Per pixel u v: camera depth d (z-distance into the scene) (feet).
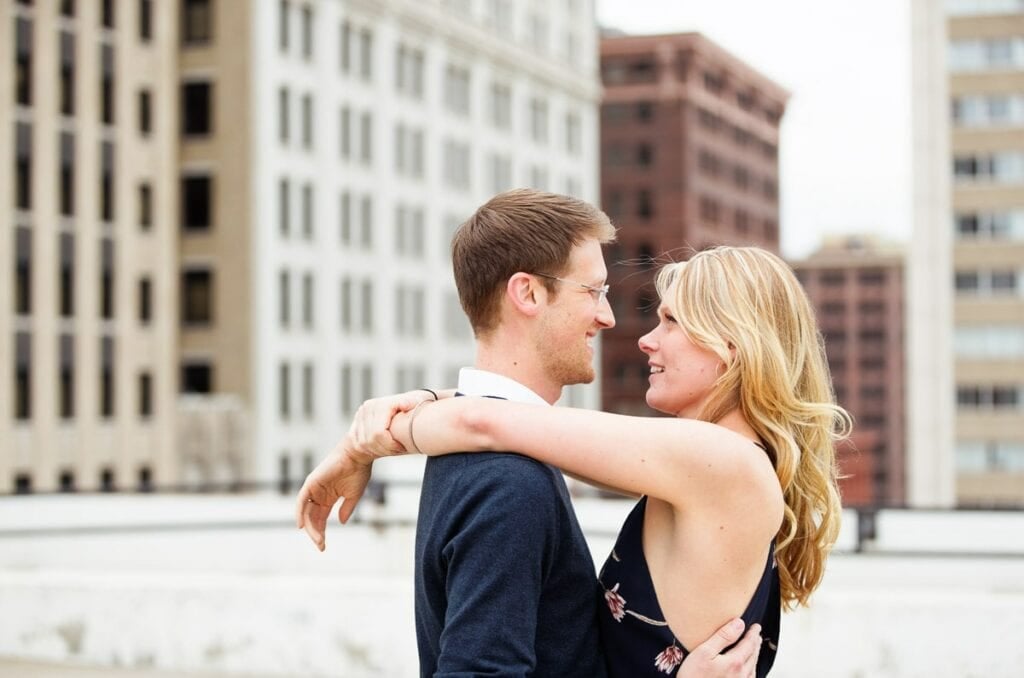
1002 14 241.35
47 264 144.97
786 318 8.50
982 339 243.60
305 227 192.34
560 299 8.48
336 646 19.01
